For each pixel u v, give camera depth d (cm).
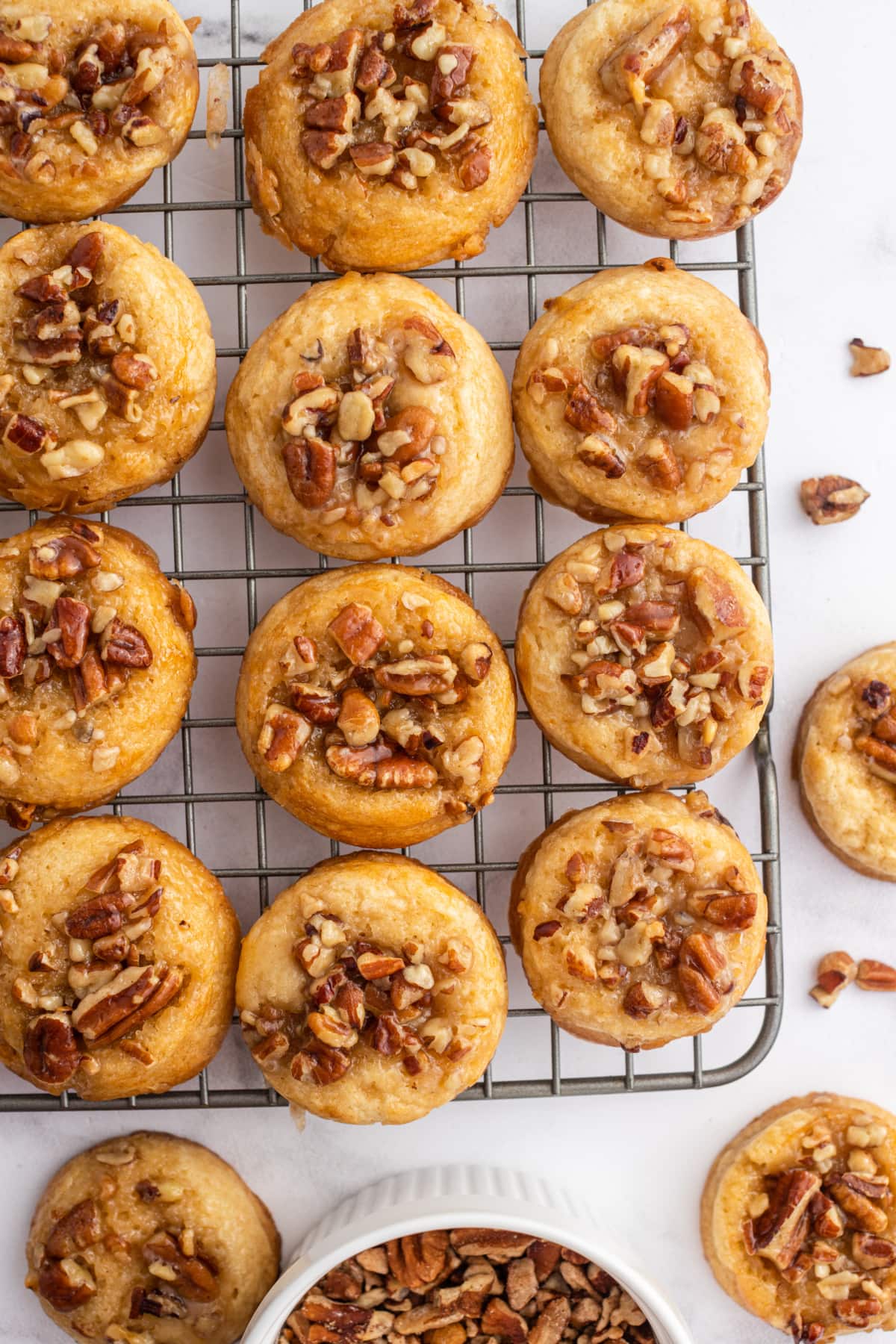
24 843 56
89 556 55
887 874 59
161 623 56
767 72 56
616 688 55
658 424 56
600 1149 60
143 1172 58
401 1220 56
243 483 57
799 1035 60
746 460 56
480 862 59
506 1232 60
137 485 56
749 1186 59
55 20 55
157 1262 58
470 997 55
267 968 55
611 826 56
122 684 55
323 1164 60
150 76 55
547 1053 60
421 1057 55
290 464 55
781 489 60
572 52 56
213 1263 58
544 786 59
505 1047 60
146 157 56
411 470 55
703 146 56
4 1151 59
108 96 55
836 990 60
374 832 56
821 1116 59
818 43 60
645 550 56
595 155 56
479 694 56
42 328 54
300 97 56
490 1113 60
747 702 56
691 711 56
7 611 55
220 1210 58
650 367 55
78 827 56
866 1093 60
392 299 56
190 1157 59
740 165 56
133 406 54
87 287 55
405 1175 60
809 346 60
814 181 60
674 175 56
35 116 55
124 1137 59
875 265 60
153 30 55
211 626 59
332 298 56
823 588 60
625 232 60
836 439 60
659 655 56
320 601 56
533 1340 59
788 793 60
